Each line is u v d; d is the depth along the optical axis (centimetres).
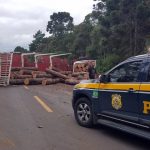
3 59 2527
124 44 4344
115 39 4328
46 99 1588
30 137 839
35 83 2611
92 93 921
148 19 4025
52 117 1104
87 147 768
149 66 762
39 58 3300
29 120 1047
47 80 2602
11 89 2136
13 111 1210
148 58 775
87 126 955
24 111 1213
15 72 2756
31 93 1872
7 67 2517
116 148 768
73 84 2623
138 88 764
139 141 830
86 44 6881
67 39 8212
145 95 741
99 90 894
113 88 842
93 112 922
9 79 2516
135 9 4028
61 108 1301
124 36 4306
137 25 4081
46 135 863
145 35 4138
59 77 2825
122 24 4162
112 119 849
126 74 820
